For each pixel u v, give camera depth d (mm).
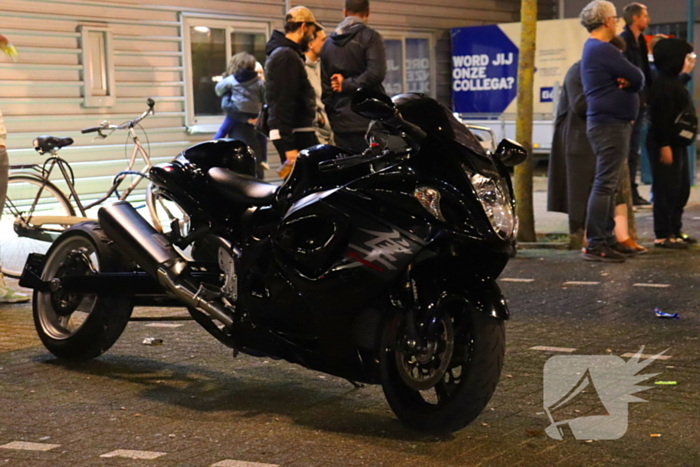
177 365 7480
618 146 11781
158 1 19188
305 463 5324
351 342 5906
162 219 7844
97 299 7344
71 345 7477
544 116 24250
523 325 8672
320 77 11336
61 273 7602
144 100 19109
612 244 12391
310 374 7203
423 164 5578
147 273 6973
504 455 5434
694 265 11664
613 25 11773
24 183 11219
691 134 12578
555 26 23922
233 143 7215
